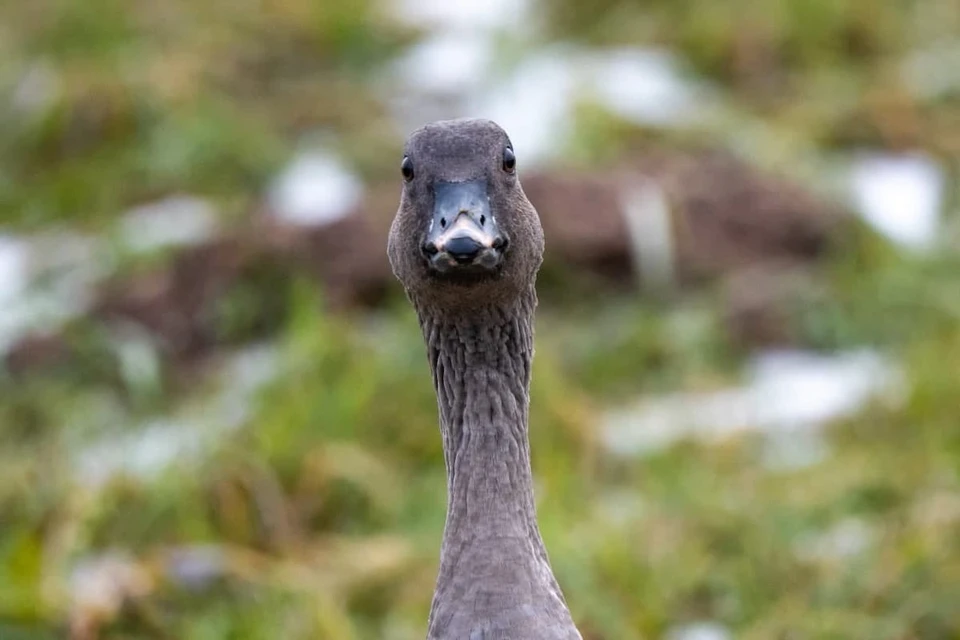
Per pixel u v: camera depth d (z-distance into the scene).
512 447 7.32
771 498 11.68
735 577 10.95
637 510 11.59
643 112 17.16
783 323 14.02
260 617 10.52
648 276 14.38
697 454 12.33
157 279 14.55
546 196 14.72
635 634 10.43
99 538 11.45
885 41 18.88
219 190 16.61
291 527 11.52
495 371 7.35
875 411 12.62
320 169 16.72
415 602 10.76
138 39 19.16
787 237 14.95
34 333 14.10
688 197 14.99
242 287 14.33
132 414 13.21
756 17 18.94
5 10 20.19
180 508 11.46
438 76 18.36
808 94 18.05
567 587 10.62
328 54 19.47
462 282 7.07
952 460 11.91
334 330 13.09
